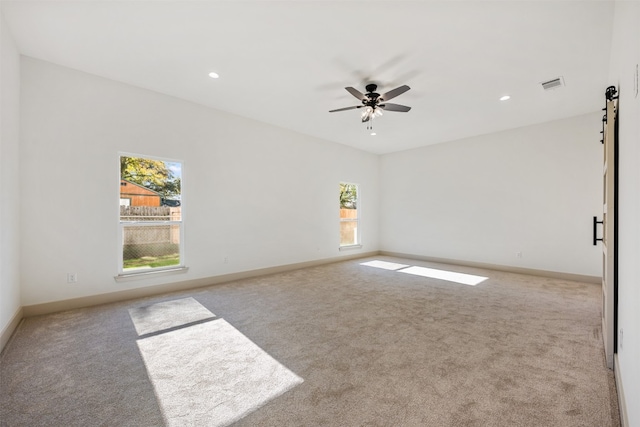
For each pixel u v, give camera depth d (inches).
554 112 188.1
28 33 110.6
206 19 102.3
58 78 133.3
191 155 175.9
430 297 154.9
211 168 184.9
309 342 101.0
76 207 137.6
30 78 126.6
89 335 107.0
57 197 132.9
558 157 202.2
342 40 113.2
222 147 189.9
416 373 81.0
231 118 194.4
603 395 70.9
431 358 89.4
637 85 52.4
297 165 236.2
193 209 176.9
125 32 109.9
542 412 64.8
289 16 100.3
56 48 120.6
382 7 95.3
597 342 100.0
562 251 200.4
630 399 55.4
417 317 124.8
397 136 247.1
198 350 95.4
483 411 65.3
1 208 99.8
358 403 68.4
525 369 82.9
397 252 301.0
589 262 189.8
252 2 93.9
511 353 92.4
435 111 185.9
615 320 82.7
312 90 158.2
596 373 80.7
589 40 110.6
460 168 253.9
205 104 179.5
